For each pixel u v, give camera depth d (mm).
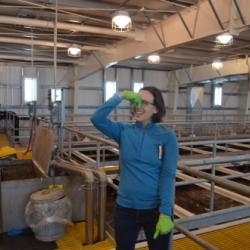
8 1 4559
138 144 1340
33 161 3258
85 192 2355
